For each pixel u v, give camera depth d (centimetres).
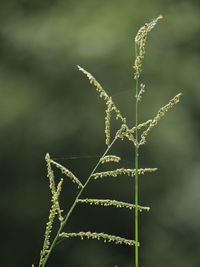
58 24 1862
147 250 1625
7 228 1634
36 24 1894
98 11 1922
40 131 1653
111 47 1767
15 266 1631
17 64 1825
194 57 1945
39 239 1622
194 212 1634
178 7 2028
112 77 1728
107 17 1889
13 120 1669
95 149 1605
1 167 1641
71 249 1585
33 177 1633
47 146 1634
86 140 1617
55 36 1825
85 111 1667
